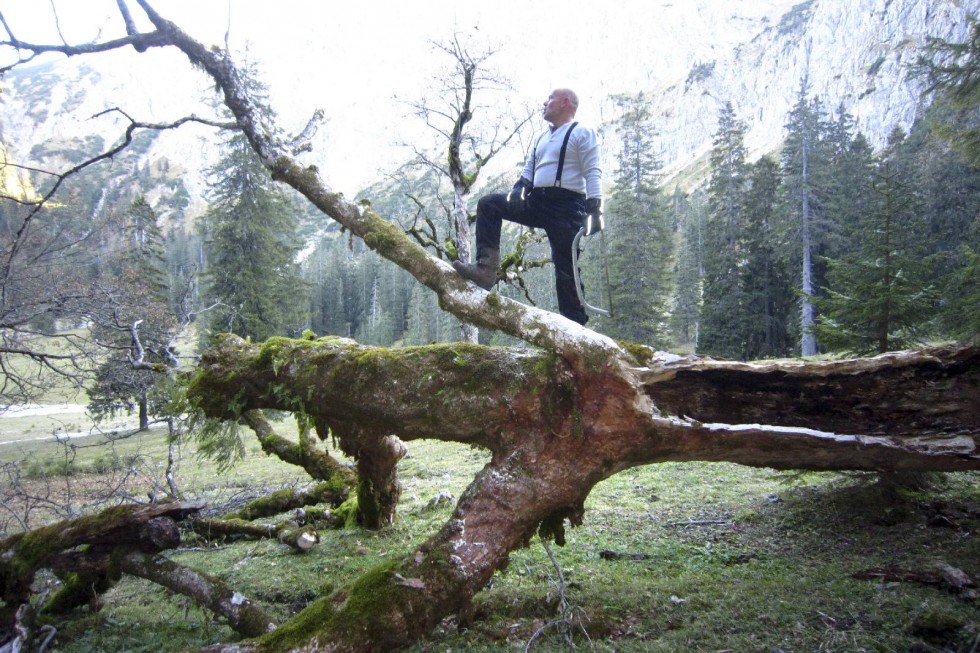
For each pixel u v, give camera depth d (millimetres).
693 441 3963
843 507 6090
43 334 10383
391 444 6773
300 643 3365
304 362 4797
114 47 5531
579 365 4031
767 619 3676
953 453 3793
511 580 5000
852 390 4184
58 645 4395
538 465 4031
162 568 4391
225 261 21250
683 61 195250
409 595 3506
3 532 8227
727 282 27891
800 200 27000
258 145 5477
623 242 26422
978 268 6383
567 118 4562
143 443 19984
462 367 4309
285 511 8062
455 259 4887
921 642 3150
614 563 5254
